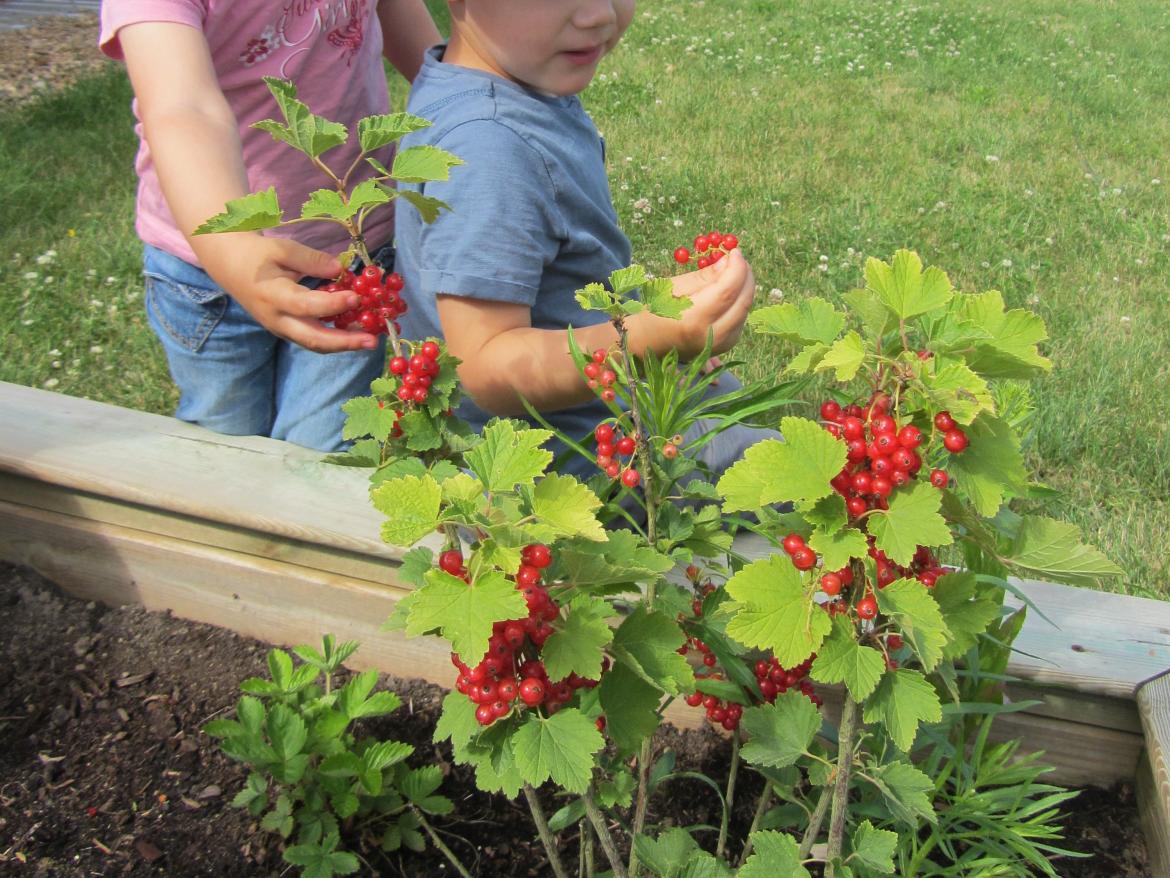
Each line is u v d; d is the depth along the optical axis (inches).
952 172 209.3
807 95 263.3
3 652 82.8
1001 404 67.9
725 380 93.6
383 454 57.2
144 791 72.8
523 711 42.9
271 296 62.9
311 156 50.8
